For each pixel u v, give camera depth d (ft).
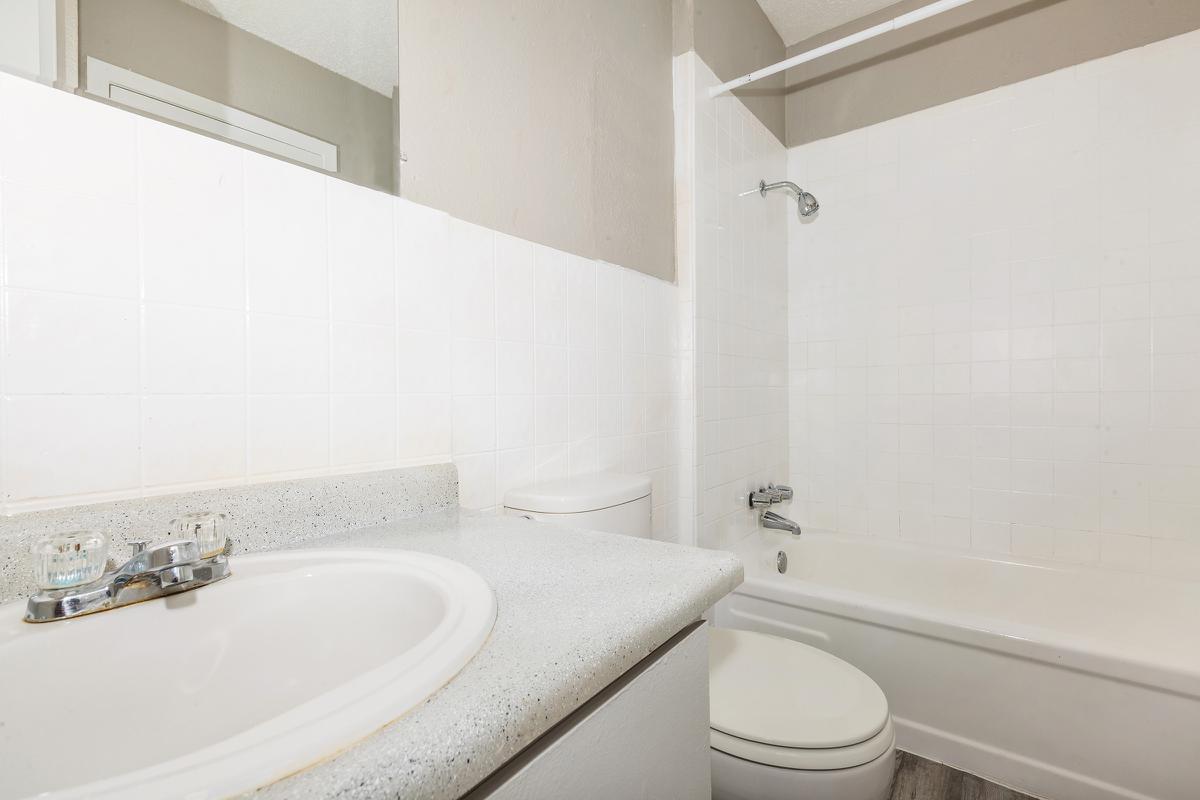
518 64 3.71
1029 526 6.03
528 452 3.72
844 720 2.92
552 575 1.85
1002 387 6.18
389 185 2.85
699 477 5.53
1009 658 4.08
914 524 6.70
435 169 3.11
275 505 2.20
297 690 1.76
